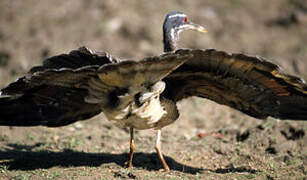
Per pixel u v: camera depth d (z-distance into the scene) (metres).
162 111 9.86
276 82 9.46
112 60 8.84
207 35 23.09
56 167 10.78
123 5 24.83
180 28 11.80
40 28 24.19
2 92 9.70
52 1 26.55
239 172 10.62
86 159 11.55
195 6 25.28
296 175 10.13
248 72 9.30
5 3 26.52
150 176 9.93
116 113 9.58
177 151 12.45
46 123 10.95
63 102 10.48
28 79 9.05
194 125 15.27
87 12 24.97
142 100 9.27
